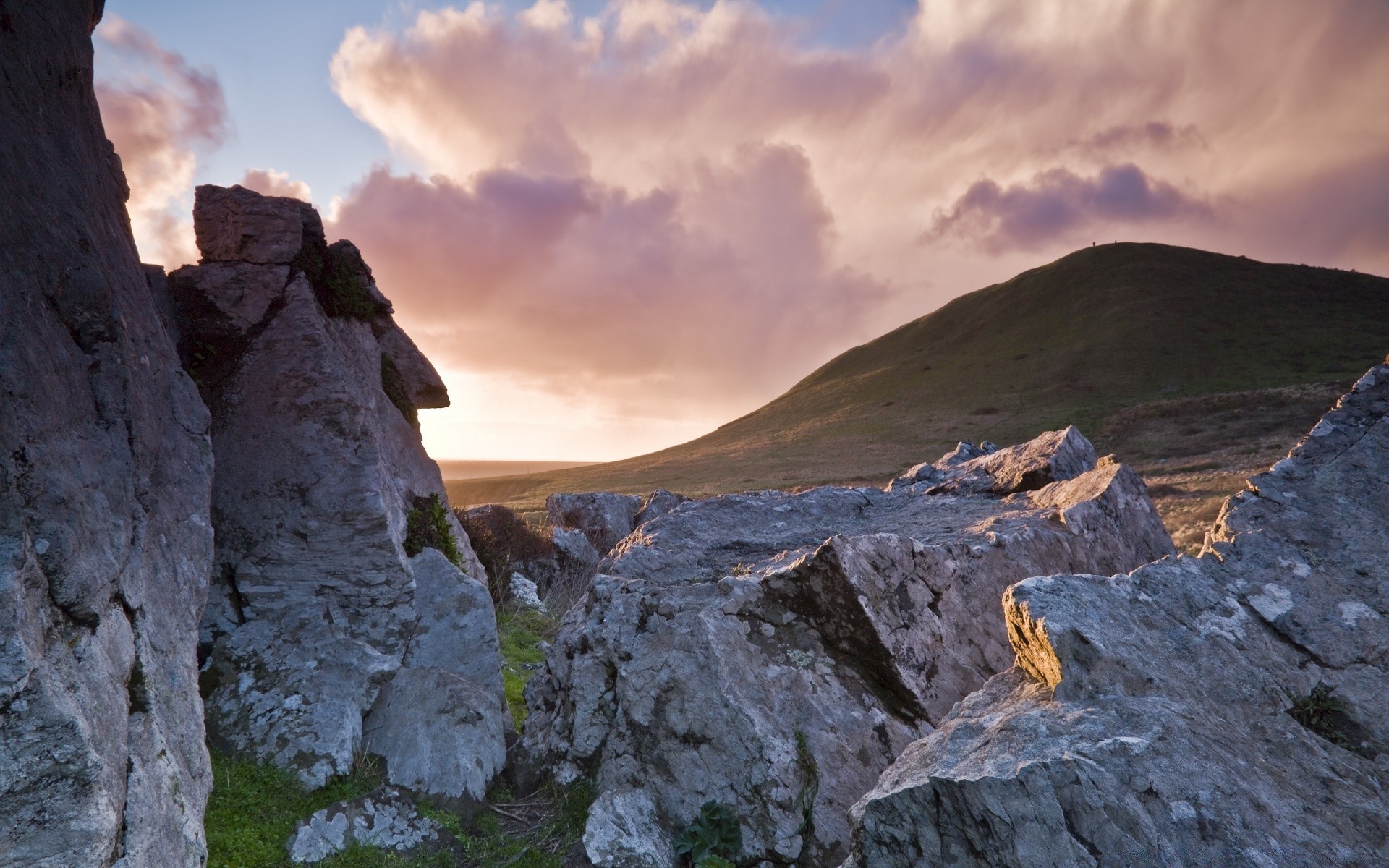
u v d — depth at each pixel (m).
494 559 15.77
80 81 5.80
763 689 7.08
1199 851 3.82
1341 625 4.96
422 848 6.47
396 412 10.66
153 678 4.97
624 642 7.88
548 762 7.84
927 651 7.09
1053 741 4.32
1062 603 5.00
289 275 9.05
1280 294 129.38
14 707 3.55
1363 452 5.68
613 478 111.81
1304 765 4.41
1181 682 4.71
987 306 164.00
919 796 4.54
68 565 4.11
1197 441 74.44
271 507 8.34
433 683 7.92
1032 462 10.64
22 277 4.52
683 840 6.61
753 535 10.63
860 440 114.25
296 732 7.14
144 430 5.59
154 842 4.42
